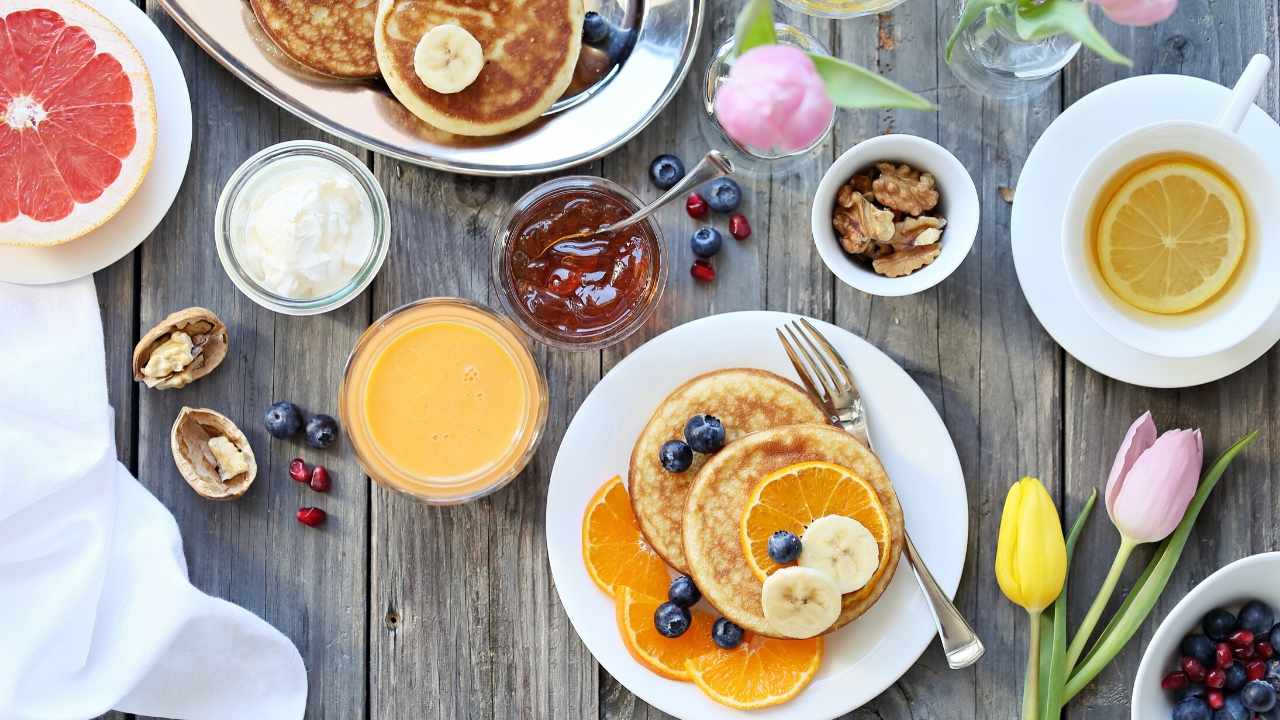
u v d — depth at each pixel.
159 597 1.04
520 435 1.03
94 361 1.04
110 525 1.04
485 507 1.06
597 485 1.04
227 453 1.05
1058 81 1.05
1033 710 1.03
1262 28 1.05
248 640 1.05
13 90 1.02
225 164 1.06
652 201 1.06
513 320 1.04
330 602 1.06
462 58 1.01
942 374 1.06
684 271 1.06
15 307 1.04
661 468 1.03
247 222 1.03
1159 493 1.01
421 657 1.06
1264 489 1.05
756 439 1.01
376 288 1.06
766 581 0.99
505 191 1.06
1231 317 0.99
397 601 1.06
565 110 1.04
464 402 1.04
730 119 0.90
